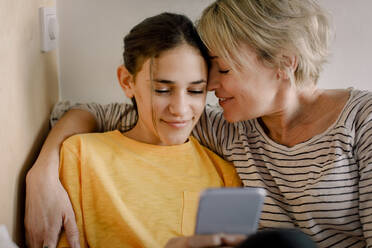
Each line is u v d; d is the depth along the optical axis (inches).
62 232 36.4
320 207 38.1
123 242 37.7
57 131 41.7
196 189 40.6
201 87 37.7
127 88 40.5
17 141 36.0
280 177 40.1
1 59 31.8
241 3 36.7
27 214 35.7
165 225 38.7
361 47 52.8
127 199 38.8
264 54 36.9
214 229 23.8
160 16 37.9
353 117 38.4
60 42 52.0
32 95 40.8
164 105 37.3
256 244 22.0
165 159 41.2
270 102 39.0
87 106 47.3
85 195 38.4
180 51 35.9
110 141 41.3
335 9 51.6
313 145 39.3
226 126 44.1
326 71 53.6
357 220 38.4
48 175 36.7
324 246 39.5
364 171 37.5
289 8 36.9
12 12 34.6
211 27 36.9
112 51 52.6
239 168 41.9
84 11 51.2
